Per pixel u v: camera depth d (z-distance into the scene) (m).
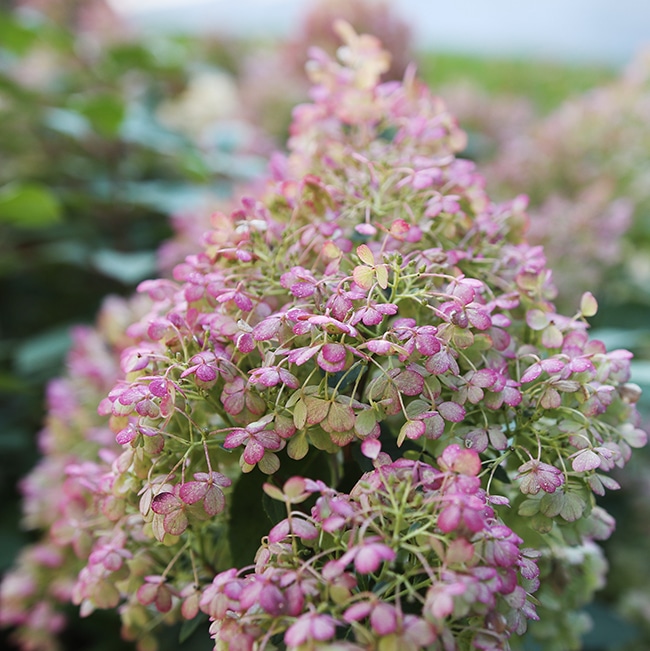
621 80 1.09
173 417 0.40
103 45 1.31
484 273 0.45
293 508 0.41
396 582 0.33
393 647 0.31
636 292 0.94
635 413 0.43
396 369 0.37
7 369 1.18
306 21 1.25
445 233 0.45
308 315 0.36
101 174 1.19
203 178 1.05
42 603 0.70
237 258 0.43
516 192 1.03
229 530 0.42
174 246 0.83
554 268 0.86
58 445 0.65
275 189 0.47
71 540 0.48
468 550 0.32
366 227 0.42
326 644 0.31
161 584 0.41
